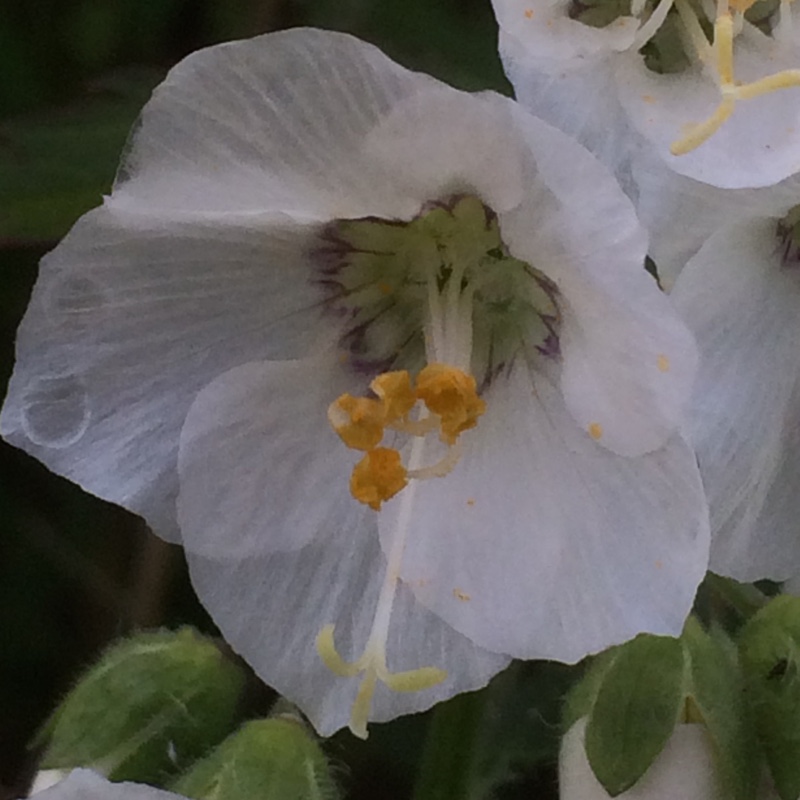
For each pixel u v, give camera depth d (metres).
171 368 0.06
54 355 0.06
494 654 0.06
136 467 0.06
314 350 0.06
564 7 0.06
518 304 0.06
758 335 0.06
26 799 0.07
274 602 0.06
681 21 0.06
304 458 0.06
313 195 0.06
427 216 0.06
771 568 0.07
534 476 0.06
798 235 0.06
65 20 0.10
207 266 0.06
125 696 0.07
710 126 0.06
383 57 0.05
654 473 0.06
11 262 0.10
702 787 0.06
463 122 0.05
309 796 0.06
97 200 0.08
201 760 0.07
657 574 0.06
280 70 0.05
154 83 0.08
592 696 0.06
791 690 0.07
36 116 0.08
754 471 0.07
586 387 0.06
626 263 0.05
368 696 0.06
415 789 0.08
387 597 0.06
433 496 0.06
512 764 0.08
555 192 0.05
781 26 0.06
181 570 0.10
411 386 0.07
